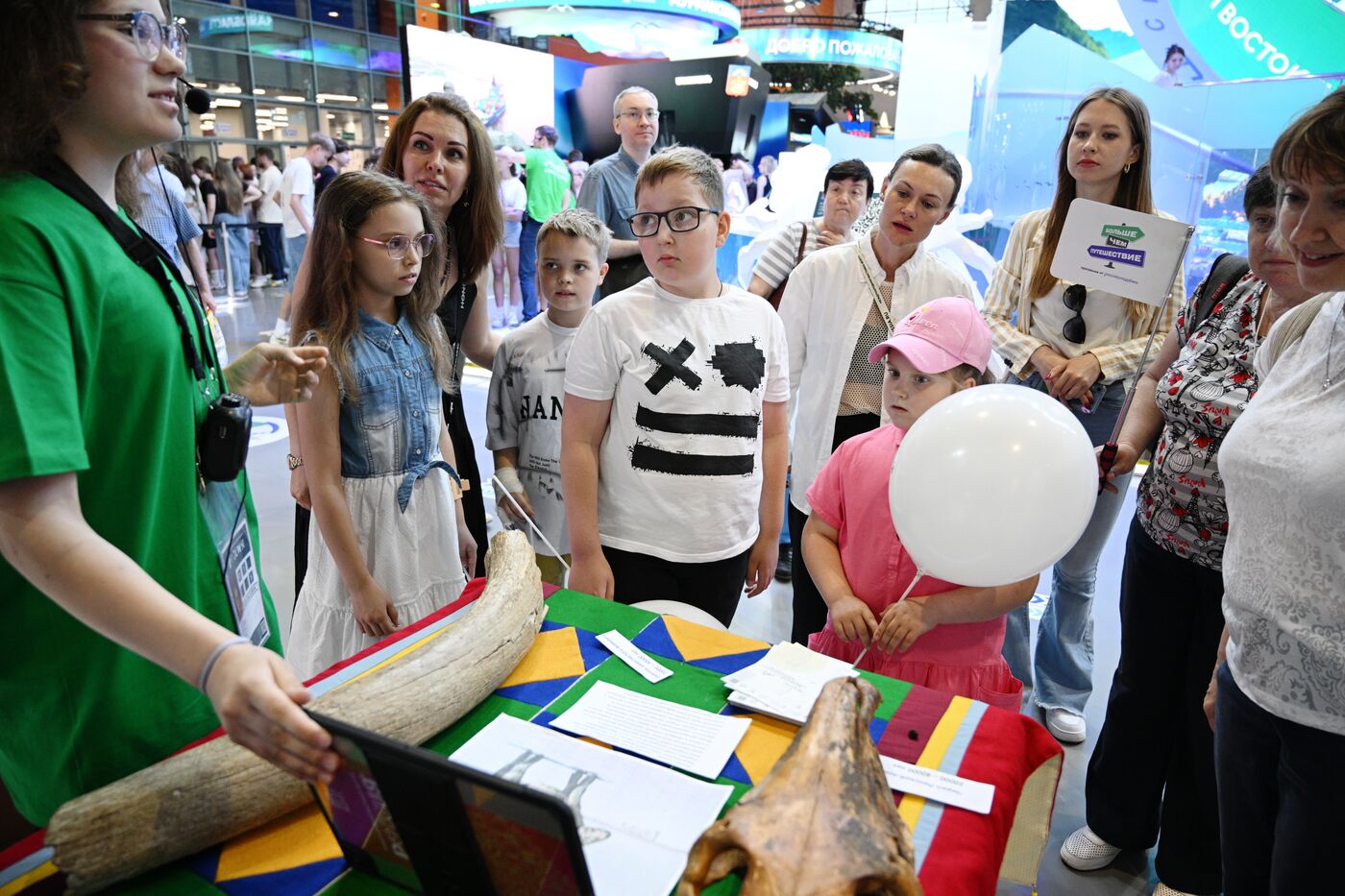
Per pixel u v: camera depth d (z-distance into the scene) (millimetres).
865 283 2312
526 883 797
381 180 1702
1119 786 1967
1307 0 3576
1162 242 1849
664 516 1799
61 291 891
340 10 11039
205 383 1137
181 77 1003
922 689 1262
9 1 833
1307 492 1116
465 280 2240
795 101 11727
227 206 8812
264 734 812
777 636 2996
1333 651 1115
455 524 1946
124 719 1058
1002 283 2561
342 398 1696
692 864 854
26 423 822
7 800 1418
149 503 1027
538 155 6820
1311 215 1053
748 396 1823
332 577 1836
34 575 850
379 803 834
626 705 1194
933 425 1347
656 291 1818
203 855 943
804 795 896
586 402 1805
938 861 932
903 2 12602
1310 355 1196
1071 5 3945
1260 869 1344
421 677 1106
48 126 893
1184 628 1818
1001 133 4297
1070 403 2377
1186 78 3896
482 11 9547
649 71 7641
